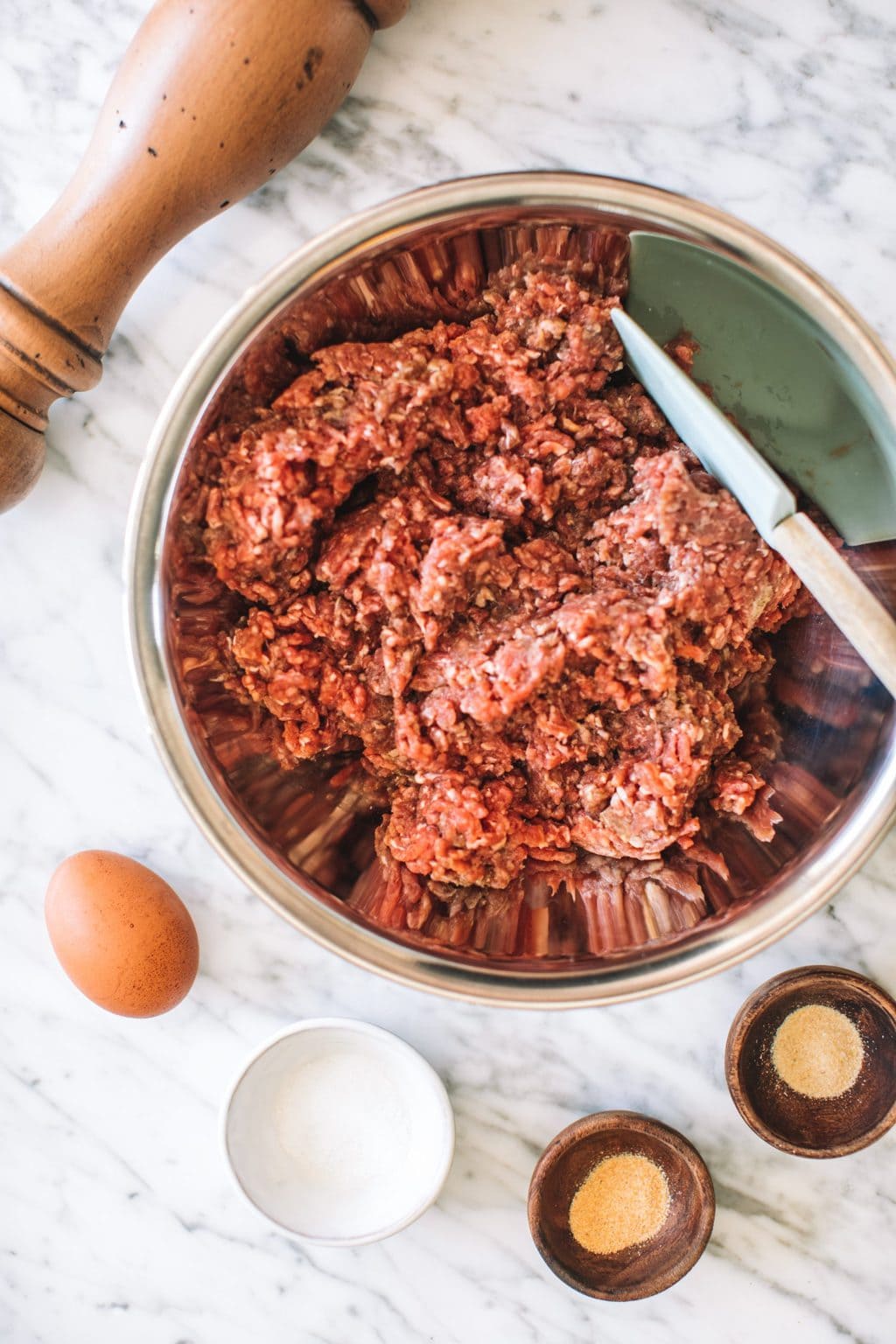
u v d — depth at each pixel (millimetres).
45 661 628
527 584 570
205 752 564
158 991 613
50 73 604
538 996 569
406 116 604
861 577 586
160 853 636
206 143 552
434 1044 644
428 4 600
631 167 609
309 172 605
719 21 603
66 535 622
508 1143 646
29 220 606
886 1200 646
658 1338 652
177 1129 650
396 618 567
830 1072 625
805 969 606
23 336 564
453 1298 654
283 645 571
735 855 596
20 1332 658
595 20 602
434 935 583
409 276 558
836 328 550
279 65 546
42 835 635
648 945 584
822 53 604
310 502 557
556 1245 632
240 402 554
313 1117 641
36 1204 655
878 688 570
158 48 546
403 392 558
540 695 571
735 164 609
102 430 616
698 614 567
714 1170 645
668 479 564
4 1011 648
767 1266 650
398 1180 639
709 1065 641
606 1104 645
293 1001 643
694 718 575
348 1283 657
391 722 583
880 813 565
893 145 606
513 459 569
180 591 560
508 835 582
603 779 581
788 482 582
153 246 570
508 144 606
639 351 568
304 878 576
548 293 568
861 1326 647
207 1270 657
